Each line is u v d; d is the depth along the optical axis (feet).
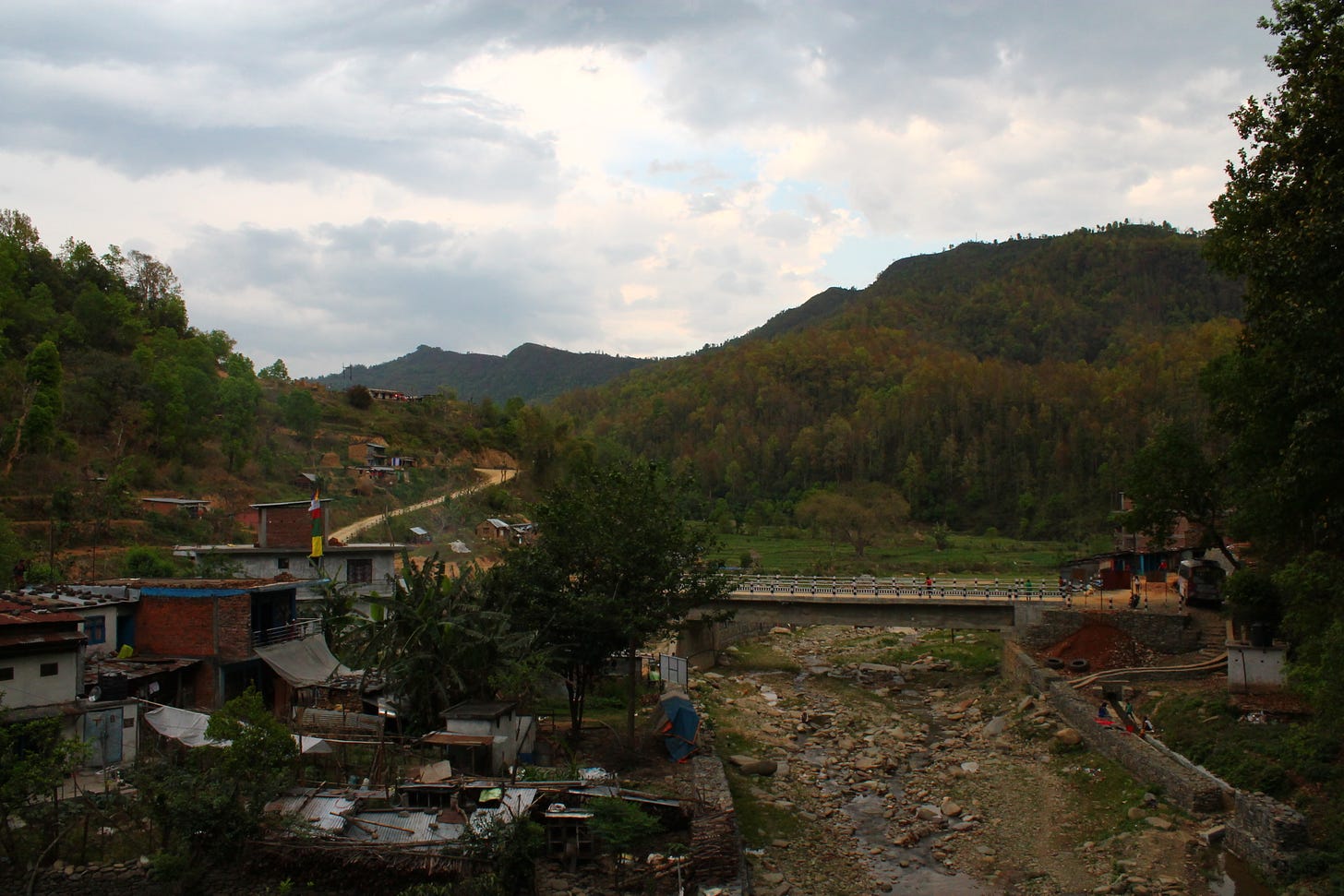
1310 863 83.71
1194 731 119.65
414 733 111.65
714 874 83.56
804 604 211.82
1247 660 128.57
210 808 78.64
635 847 88.48
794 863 98.68
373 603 121.60
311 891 77.10
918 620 204.13
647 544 121.29
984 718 159.43
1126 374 567.18
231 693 122.42
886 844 105.29
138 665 113.50
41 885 75.31
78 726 95.35
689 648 203.21
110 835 81.82
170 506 240.53
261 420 380.58
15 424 229.25
